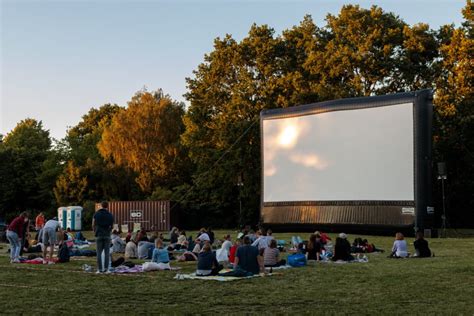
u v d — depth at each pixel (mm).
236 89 57531
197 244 23109
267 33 59031
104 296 12727
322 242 23859
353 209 38031
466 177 52938
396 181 36312
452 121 50875
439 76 53594
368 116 38000
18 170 75188
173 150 66125
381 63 52688
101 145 68125
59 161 75562
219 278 15766
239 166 57125
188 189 62500
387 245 30203
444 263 19344
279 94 56281
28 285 14711
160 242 19719
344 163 38812
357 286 13969
